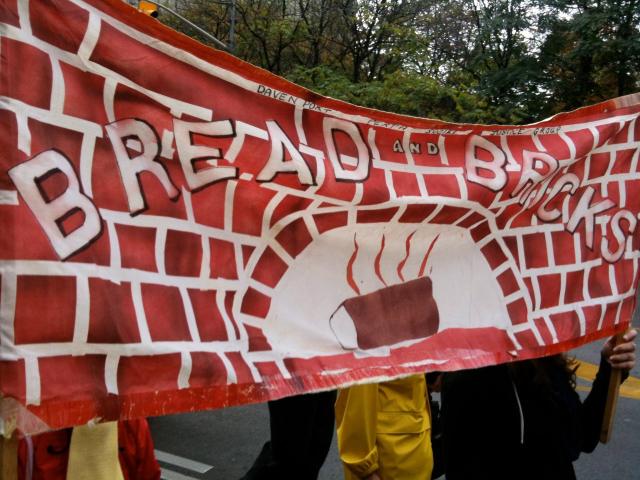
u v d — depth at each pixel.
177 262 1.71
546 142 2.63
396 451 2.51
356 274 2.15
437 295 2.35
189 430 5.54
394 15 20.11
